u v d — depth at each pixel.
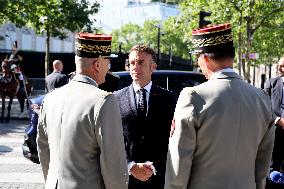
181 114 2.39
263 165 2.59
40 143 2.85
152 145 3.38
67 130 2.50
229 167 2.39
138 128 3.40
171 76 7.01
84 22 23.52
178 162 2.35
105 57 2.66
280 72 5.66
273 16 19.55
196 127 2.38
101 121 2.43
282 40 27.98
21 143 9.18
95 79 2.67
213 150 2.37
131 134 3.40
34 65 27.45
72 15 22.88
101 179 2.50
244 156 2.43
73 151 2.48
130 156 3.39
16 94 12.90
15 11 17.31
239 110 2.41
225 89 2.44
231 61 2.53
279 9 18.19
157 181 3.34
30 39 47.09
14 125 11.75
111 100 2.48
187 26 20.34
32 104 6.73
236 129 2.39
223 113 2.37
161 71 7.05
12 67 12.63
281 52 29.33
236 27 18.53
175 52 43.72
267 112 2.55
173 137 2.41
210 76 2.54
